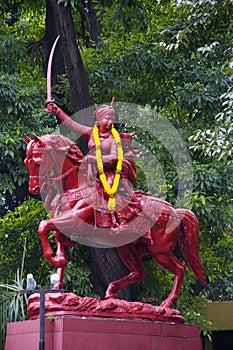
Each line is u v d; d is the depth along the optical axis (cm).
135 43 2530
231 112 1870
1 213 3141
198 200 2278
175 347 1723
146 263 2384
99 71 2459
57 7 2320
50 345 1560
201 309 2544
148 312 1714
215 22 2220
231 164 2220
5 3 2739
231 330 3091
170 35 2481
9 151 2233
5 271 2394
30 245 2392
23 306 2097
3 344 2078
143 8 2541
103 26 2856
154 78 2528
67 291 2233
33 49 2662
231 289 3341
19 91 2341
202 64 2519
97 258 2225
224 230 2530
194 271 1844
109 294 1795
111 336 1608
